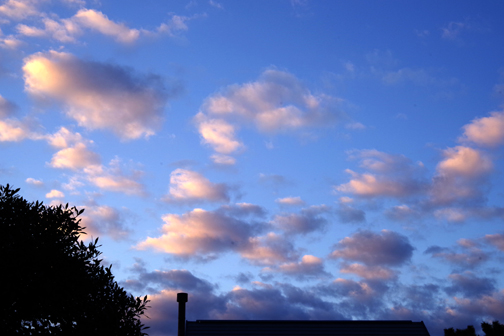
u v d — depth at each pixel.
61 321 14.12
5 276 13.09
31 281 13.52
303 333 24.88
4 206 14.31
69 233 15.32
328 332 25.09
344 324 25.69
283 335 24.58
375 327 25.66
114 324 14.86
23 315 13.49
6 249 13.18
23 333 13.41
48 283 13.67
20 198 15.07
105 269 15.80
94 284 15.05
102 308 14.94
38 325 13.81
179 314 24.67
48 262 13.82
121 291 15.75
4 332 13.15
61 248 14.48
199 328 24.39
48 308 13.87
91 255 15.49
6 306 13.09
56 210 15.41
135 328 15.30
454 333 25.38
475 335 24.84
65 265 14.17
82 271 14.72
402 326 25.88
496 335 24.27
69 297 14.26
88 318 14.52
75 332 14.21
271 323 25.23
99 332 14.53
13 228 13.94
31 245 13.68
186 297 25.16
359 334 25.09
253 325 24.97
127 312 15.71
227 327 24.66
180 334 24.00
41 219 14.73
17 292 13.20
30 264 13.47
